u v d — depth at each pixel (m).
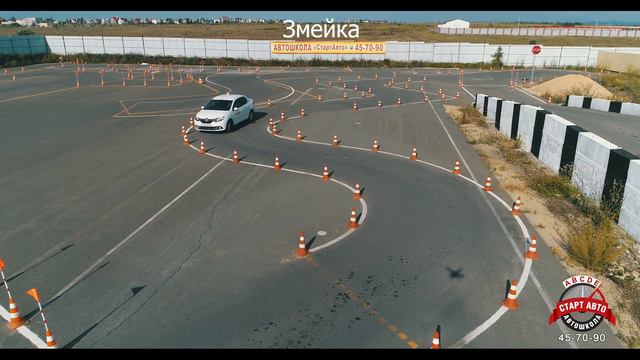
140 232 12.66
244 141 22.75
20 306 9.44
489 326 8.82
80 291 9.94
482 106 29.91
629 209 12.79
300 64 61.84
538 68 59.59
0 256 11.38
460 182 16.98
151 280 10.34
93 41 65.75
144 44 65.38
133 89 39.72
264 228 12.96
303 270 10.77
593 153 14.98
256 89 40.94
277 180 17.03
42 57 62.62
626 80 42.66
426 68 60.56
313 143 22.53
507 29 95.81
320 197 15.34
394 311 9.26
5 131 24.06
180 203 14.71
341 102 34.75
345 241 12.20
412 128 25.98
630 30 90.12
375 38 83.19
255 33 92.00
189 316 9.10
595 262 10.88
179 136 23.50
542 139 19.64
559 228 13.16
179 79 46.88
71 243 12.02
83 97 35.16
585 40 83.31
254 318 9.04
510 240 12.30
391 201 15.03
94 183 16.48
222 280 10.35
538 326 8.84
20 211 14.02
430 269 10.80
